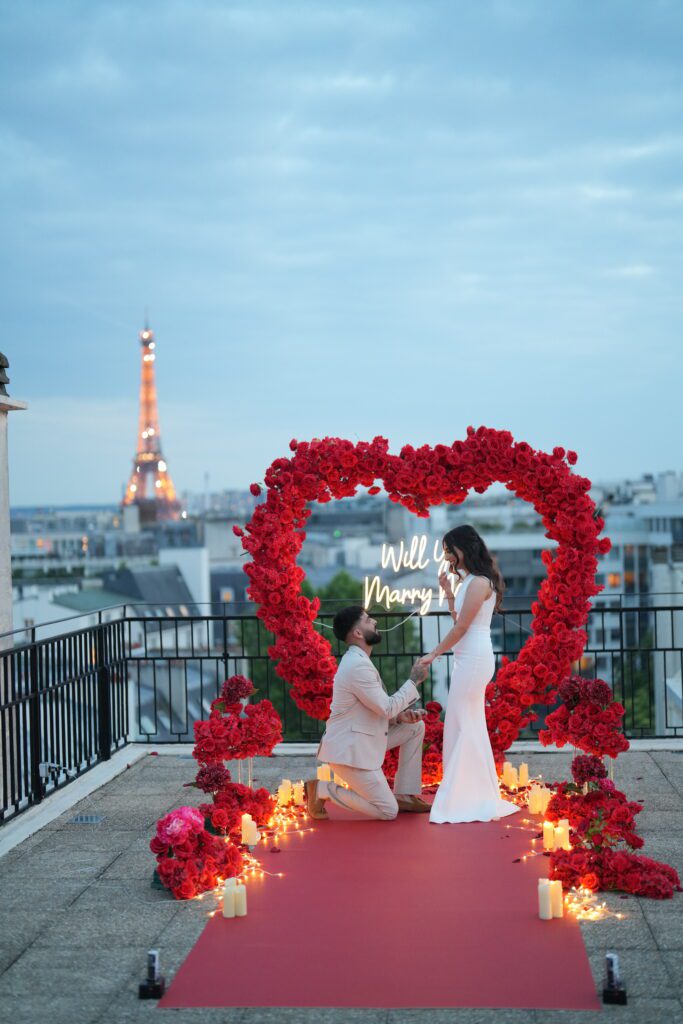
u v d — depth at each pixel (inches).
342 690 265.7
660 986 164.1
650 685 349.7
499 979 167.5
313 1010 158.9
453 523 3235.7
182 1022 156.2
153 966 166.1
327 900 205.6
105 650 341.4
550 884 193.9
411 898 205.8
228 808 248.8
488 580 270.5
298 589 299.7
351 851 238.1
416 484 290.0
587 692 253.9
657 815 264.1
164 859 214.5
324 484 297.0
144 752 350.9
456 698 267.0
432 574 2139.5
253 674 1226.6
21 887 219.5
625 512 2780.5
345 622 269.0
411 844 242.7
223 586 3056.1
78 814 277.7
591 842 220.1
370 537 4377.5
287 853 237.6
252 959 177.9
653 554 2425.0
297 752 350.3
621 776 305.4
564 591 289.9
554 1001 159.5
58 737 303.4
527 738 358.6
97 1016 158.7
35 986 170.1
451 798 263.4
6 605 281.9
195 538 3513.8
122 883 220.5
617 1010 156.3
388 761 284.4
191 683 1253.7
